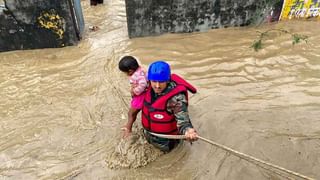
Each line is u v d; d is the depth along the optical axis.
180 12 5.79
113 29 6.43
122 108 4.43
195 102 4.43
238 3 5.83
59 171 3.64
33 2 5.35
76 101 4.59
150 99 3.23
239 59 5.23
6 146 3.97
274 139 3.85
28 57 5.68
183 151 3.74
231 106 4.34
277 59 5.16
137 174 3.54
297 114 4.16
